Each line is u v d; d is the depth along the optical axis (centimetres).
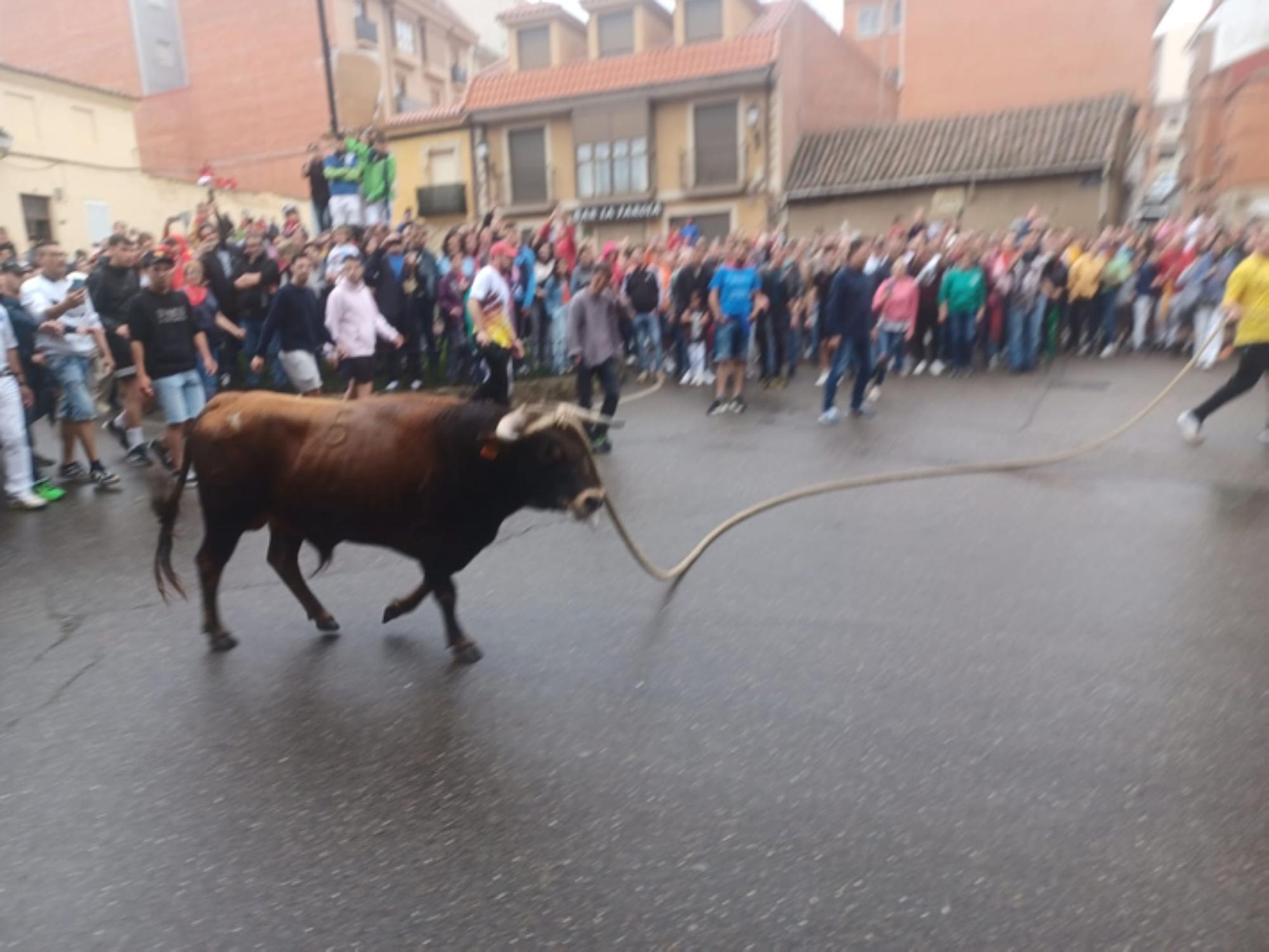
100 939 263
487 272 806
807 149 2478
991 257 1345
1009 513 655
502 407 421
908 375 1332
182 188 2767
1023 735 357
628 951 254
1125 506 662
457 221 2836
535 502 424
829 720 373
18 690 417
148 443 891
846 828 303
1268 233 792
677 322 1315
